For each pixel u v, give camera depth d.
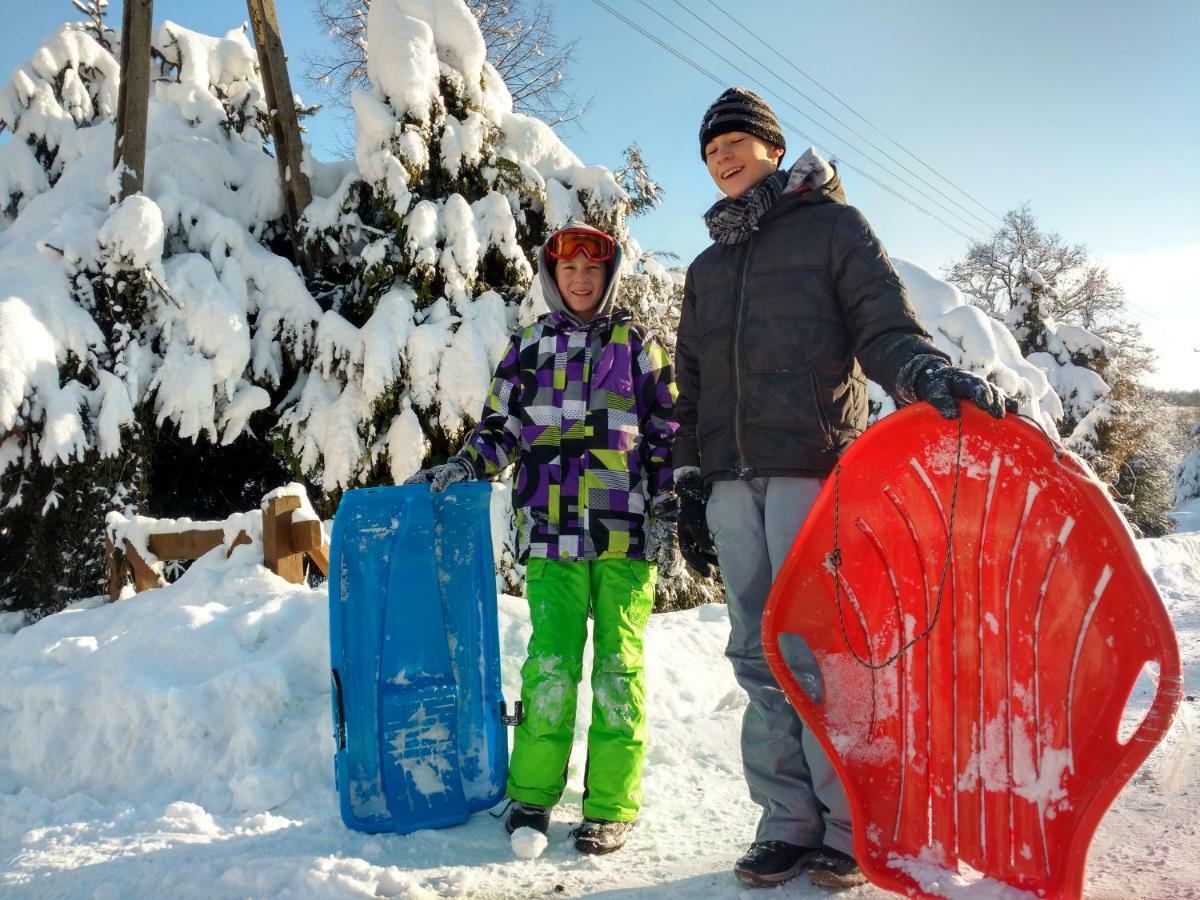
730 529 2.28
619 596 2.58
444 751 2.64
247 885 2.07
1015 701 1.88
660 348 2.77
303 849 2.35
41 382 6.07
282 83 7.86
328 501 6.44
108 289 6.58
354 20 20.06
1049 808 1.80
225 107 9.42
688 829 2.47
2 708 3.38
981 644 1.94
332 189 8.28
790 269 2.19
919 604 2.04
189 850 2.34
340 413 6.39
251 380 6.91
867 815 2.00
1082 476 1.78
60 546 6.18
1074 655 1.81
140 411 6.60
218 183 8.09
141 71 7.14
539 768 2.47
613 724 2.46
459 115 7.48
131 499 6.39
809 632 2.10
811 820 2.12
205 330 6.61
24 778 3.13
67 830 2.59
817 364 2.18
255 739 2.96
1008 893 1.78
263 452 7.69
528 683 2.52
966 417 1.92
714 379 2.30
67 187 8.00
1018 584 1.90
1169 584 8.31
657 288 7.43
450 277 6.70
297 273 7.18
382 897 2.01
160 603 4.17
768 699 2.20
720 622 4.37
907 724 2.01
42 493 6.24
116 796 2.94
